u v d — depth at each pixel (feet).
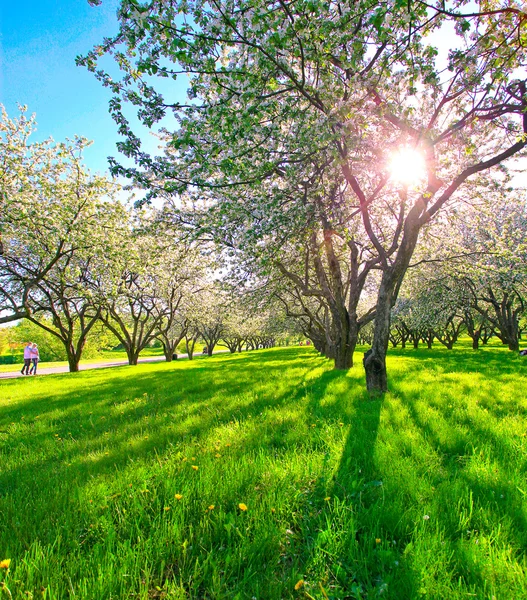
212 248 42.86
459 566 7.29
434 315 86.22
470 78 16.07
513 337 72.54
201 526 8.82
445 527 8.38
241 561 7.63
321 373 37.47
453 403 20.39
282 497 9.96
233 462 12.21
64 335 76.07
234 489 10.45
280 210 26.89
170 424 19.03
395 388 25.52
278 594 6.64
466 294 75.00
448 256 45.47
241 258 39.01
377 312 24.11
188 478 11.26
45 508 9.83
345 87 15.76
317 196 25.66
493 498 9.56
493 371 34.65
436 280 66.39
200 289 94.84
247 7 12.42
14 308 65.62
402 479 10.73
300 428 16.51
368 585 6.99
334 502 9.53
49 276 65.92
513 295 72.95
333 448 13.50
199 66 13.21
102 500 10.32
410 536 8.39
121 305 82.28
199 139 19.63
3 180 44.39
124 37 13.61
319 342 73.87
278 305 71.46
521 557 7.52
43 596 6.47
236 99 15.81
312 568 7.51
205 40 12.26
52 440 17.76
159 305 106.22
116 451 14.94
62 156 52.70
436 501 9.43
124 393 32.42
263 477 11.27
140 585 6.88
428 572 7.03
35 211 44.14
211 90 17.12
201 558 7.81
